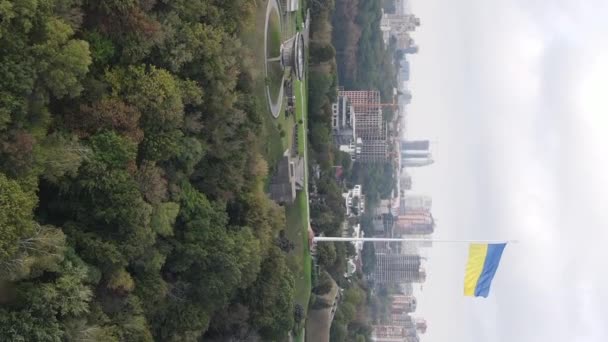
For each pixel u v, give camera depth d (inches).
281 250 3513.8
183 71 2539.4
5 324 1674.5
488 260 2935.5
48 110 1916.8
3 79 1668.3
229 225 2933.1
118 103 2123.5
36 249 1701.5
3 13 1625.2
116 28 2158.0
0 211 1576.0
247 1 3051.2
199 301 2657.5
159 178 2283.5
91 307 2007.9
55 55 1768.0
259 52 3700.8
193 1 2554.1
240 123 2933.1
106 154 2047.2
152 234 2185.0
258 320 3169.3
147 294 2315.5
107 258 2038.6
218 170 2837.1
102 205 2057.1
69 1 1916.8
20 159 1708.9
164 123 2310.5
